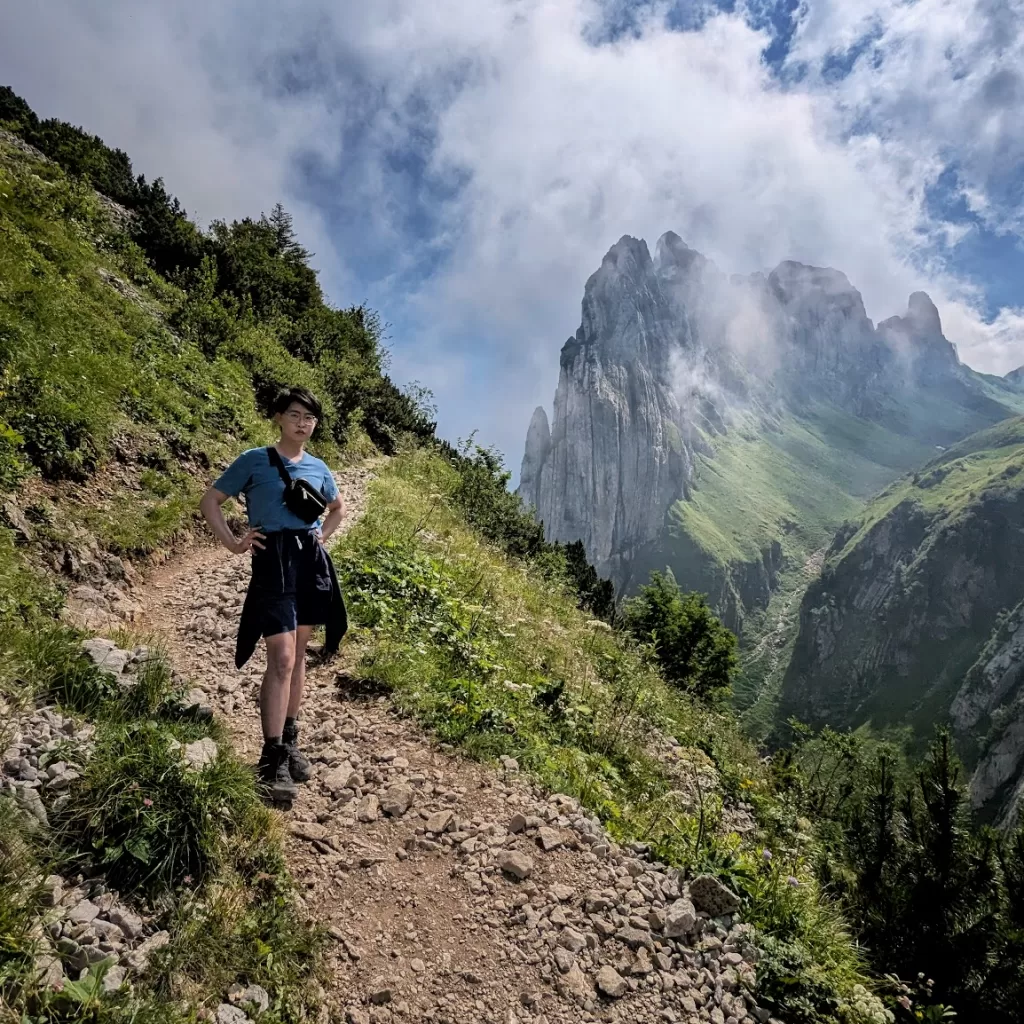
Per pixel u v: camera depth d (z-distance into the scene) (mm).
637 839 5211
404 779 4891
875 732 163250
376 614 7547
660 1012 3598
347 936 3469
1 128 22516
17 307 9625
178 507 9008
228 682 5762
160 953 2729
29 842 2834
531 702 7254
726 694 34031
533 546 21281
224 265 23094
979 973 4926
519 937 3797
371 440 22672
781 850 6688
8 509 6258
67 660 4203
